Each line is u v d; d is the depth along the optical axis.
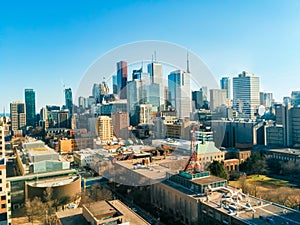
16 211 74.62
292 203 62.97
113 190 78.56
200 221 54.94
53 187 71.31
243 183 76.81
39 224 65.25
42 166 85.31
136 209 68.94
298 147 129.00
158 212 65.06
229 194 57.12
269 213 48.84
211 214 52.34
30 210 67.38
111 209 44.62
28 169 86.94
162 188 67.50
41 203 68.62
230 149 122.56
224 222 49.22
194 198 56.50
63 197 72.06
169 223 60.62
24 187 77.31
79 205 69.56
